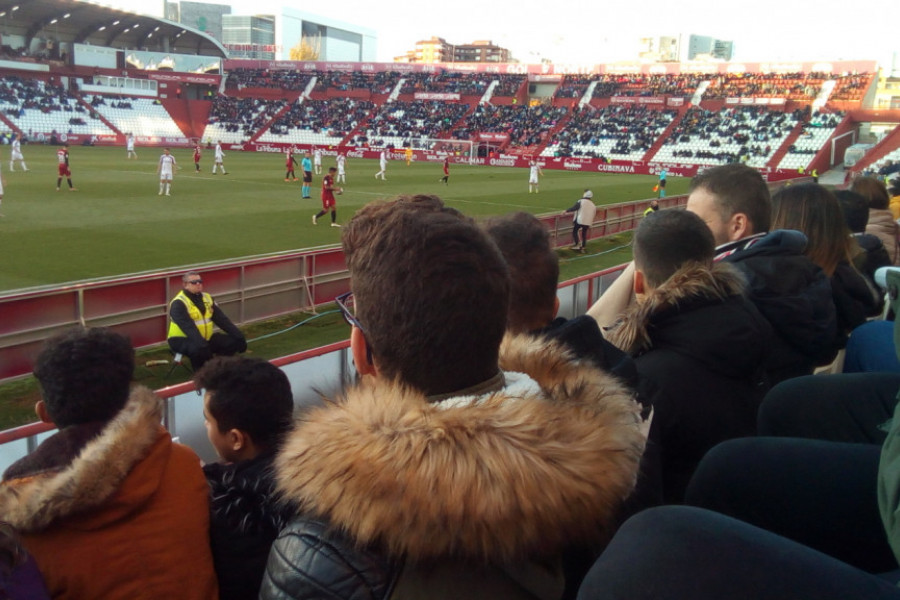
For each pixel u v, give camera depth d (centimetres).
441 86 7219
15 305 833
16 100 5872
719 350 222
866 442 166
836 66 5972
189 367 914
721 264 244
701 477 146
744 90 6216
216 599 215
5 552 151
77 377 237
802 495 135
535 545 104
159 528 201
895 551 88
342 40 14388
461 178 4275
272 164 4853
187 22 15262
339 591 103
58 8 5975
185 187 3048
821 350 277
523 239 207
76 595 192
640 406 185
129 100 6744
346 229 131
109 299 928
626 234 2350
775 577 80
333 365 532
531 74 7156
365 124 6950
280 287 1173
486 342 120
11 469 232
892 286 150
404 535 100
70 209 2194
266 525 212
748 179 328
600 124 6359
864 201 460
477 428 105
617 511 124
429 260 114
